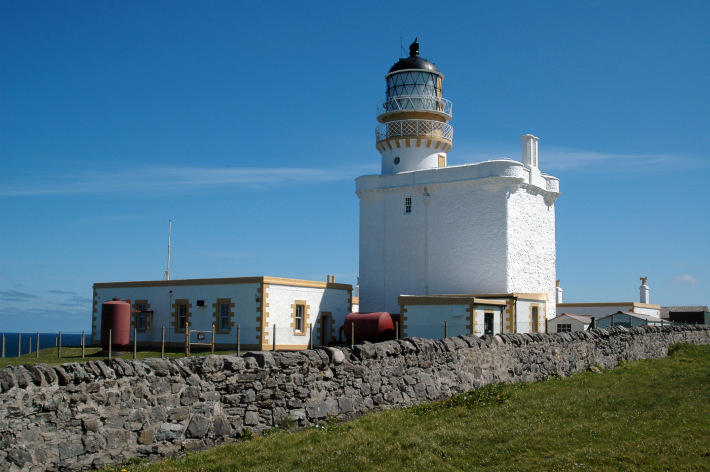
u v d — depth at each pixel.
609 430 13.57
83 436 10.77
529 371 21.61
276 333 35.31
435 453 12.42
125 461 11.26
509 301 33.62
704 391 17.78
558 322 41.34
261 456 11.96
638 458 11.62
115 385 11.27
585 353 24.75
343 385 15.04
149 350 37.44
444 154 45.03
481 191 39.84
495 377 20.00
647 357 29.16
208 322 36.50
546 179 44.56
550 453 12.21
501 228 39.00
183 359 12.48
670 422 14.09
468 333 30.58
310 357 14.42
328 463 11.77
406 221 42.34
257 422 13.30
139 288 39.62
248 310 35.06
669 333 31.88
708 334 36.69
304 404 14.11
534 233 42.22
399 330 35.44
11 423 9.95
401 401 16.48
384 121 45.47
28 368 10.30
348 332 35.62
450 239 40.62
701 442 12.40
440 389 17.77
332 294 39.97
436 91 44.88
